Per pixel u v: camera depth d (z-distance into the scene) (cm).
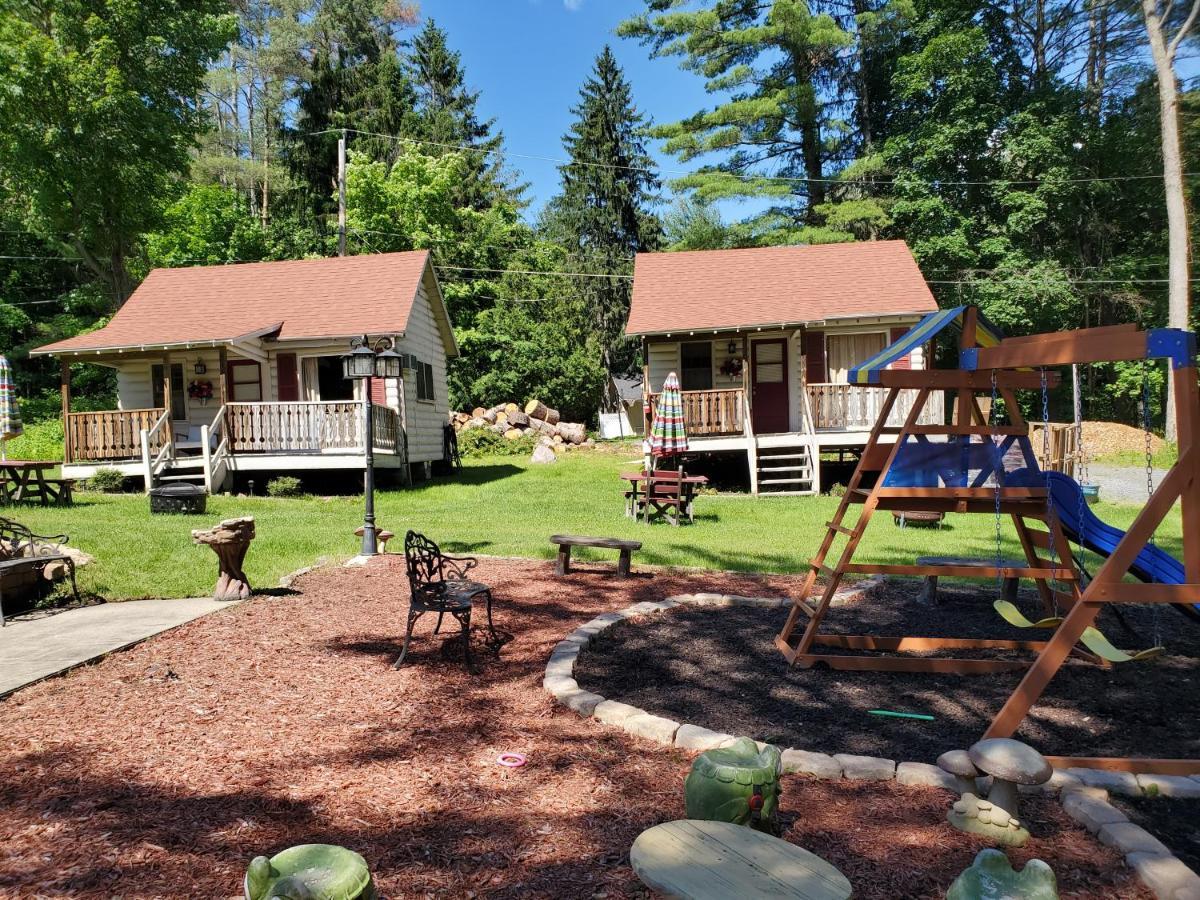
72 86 2300
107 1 2350
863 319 1670
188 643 557
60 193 2491
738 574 837
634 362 4462
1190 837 298
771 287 1853
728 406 1664
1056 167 2541
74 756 364
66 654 515
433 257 3188
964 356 480
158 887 255
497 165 4184
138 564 820
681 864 210
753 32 2742
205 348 1703
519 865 273
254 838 291
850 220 2795
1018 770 288
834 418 1645
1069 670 521
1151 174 2566
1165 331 359
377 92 3694
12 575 668
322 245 3300
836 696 466
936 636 595
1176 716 435
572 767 359
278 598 699
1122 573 356
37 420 2630
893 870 269
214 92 4272
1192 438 356
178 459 1566
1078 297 2558
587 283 4178
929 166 2688
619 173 4291
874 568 521
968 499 529
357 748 382
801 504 1454
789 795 328
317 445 1590
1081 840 296
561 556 831
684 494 1281
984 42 2556
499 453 2545
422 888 258
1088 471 1850
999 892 212
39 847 279
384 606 678
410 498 1548
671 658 540
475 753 376
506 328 3212
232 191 3550
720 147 2955
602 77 4306
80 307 3114
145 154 2527
